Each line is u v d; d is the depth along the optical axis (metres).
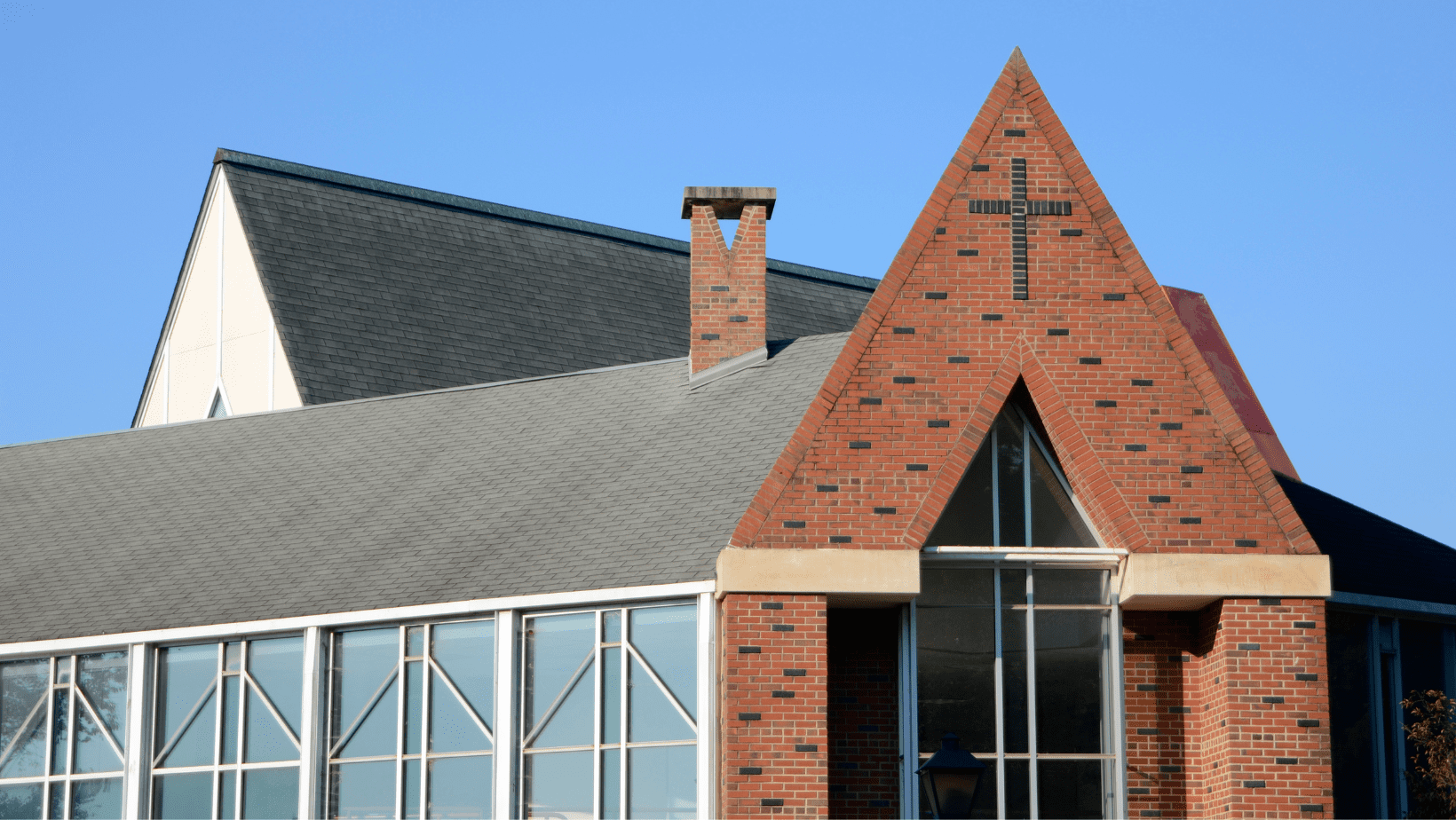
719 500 23.80
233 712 24.84
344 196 40.59
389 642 24.25
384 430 29.61
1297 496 29.44
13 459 32.34
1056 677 22.81
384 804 23.66
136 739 25.06
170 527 28.20
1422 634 26.89
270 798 24.25
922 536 22.19
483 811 23.05
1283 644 22.08
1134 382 22.83
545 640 23.33
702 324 28.05
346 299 38.19
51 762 25.61
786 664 21.59
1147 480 22.55
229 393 37.75
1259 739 21.80
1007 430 23.34
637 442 26.48
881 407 22.56
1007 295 23.00
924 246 23.09
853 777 22.77
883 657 23.14
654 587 22.45
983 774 22.36
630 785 22.28
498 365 38.91
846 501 22.23
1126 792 22.67
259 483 28.91
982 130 23.50
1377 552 27.73
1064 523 23.09
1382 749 25.61
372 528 26.36
